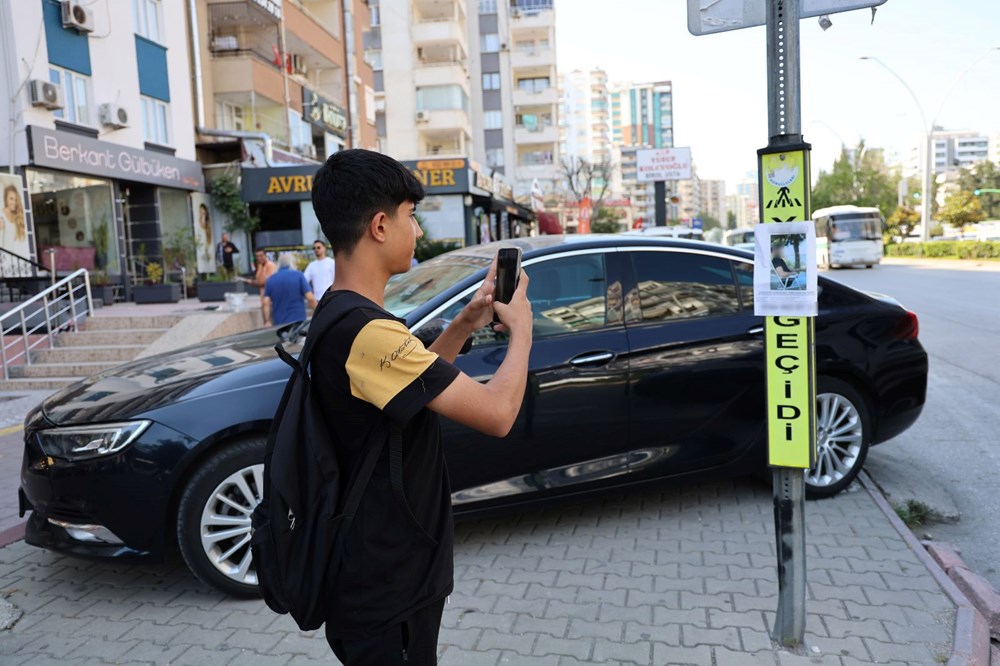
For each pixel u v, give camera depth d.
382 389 1.57
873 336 4.88
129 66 18.77
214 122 24.59
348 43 33.84
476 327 1.87
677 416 4.38
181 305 17.00
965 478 5.50
